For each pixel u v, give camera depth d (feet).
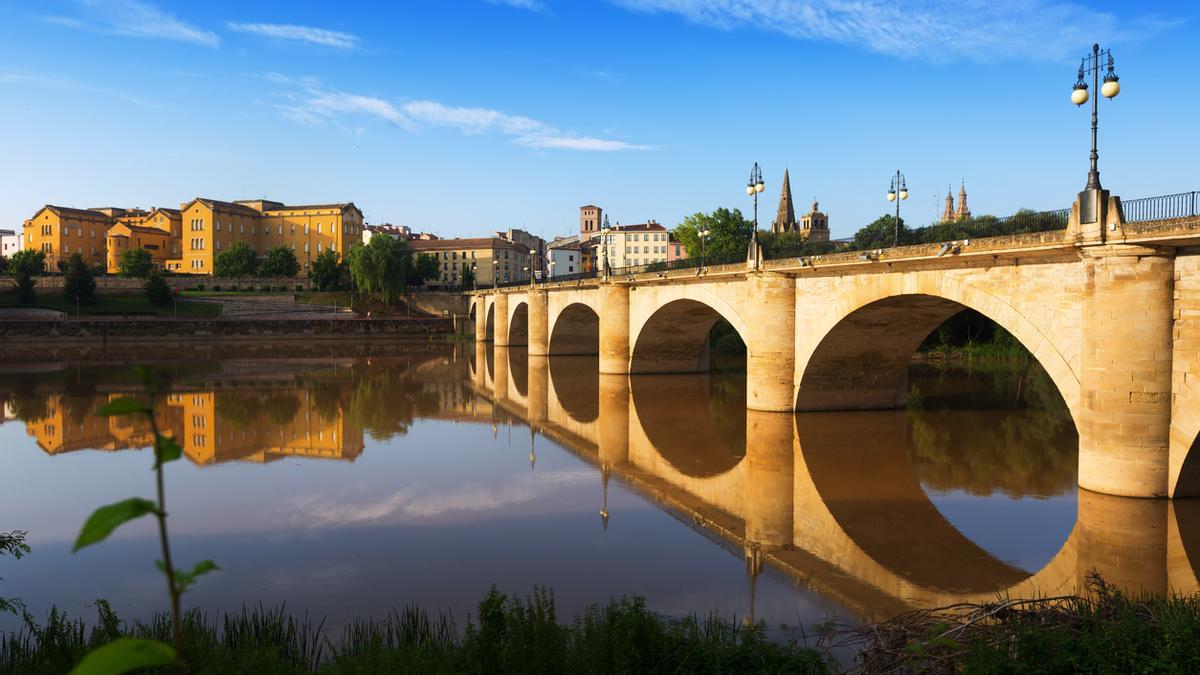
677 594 46.85
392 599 46.47
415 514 65.00
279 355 246.68
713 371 178.70
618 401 134.31
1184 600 38.83
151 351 255.29
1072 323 67.00
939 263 81.51
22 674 32.55
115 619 38.27
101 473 81.30
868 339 104.17
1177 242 57.16
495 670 30.99
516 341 288.10
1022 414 111.14
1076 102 61.62
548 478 78.38
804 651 35.60
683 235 292.61
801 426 102.58
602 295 173.27
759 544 56.59
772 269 107.65
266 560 53.57
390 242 358.02
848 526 61.41
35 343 274.77
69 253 442.09
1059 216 71.77
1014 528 60.44
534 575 50.37
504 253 526.57
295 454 90.89
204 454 90.94
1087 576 45.88
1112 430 61.77
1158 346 59.93
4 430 106.11
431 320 344.90
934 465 82.38
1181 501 60.75
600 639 32.76
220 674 31.63
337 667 33.09
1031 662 30.81
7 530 61.62
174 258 473.26
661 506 67.15
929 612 38.42
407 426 111.14
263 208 489.26
